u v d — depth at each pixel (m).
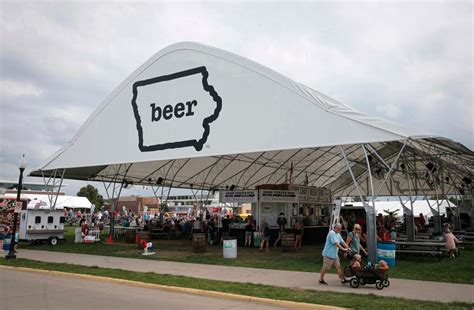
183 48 20.61
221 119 18.66
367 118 15.10
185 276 12.26
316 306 8.28
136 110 22.05
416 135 13.98
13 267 14.82
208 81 19.44
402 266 13.78
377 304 8.18
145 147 21.27
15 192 53.50
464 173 31.67
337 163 31.41
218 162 29.73
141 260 16.64
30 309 7.98
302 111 16.45
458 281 11.08
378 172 26.53
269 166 31.39
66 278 12.73
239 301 9.28
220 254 18.91
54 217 24.23
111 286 11.24
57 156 25.38
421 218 30.47
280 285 10.77
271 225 24.09
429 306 7.97
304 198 26.25
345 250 11.04
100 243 25.02
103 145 23.19
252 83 18.02
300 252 19.59
